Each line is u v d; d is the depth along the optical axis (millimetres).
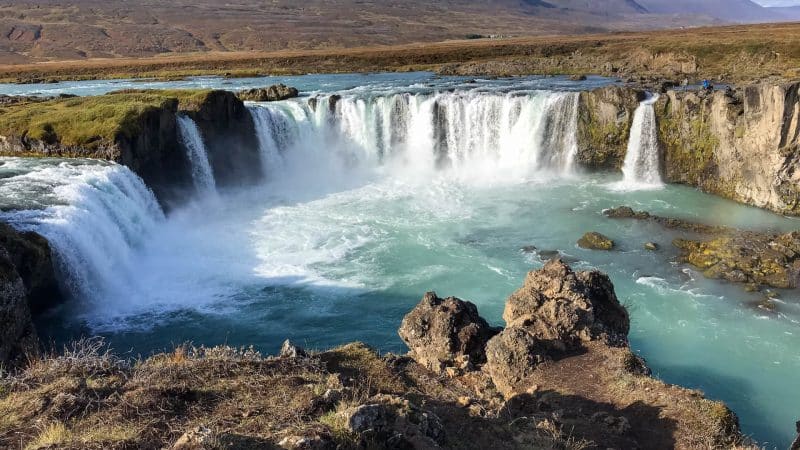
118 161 36031
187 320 25688
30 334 20766
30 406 10383
